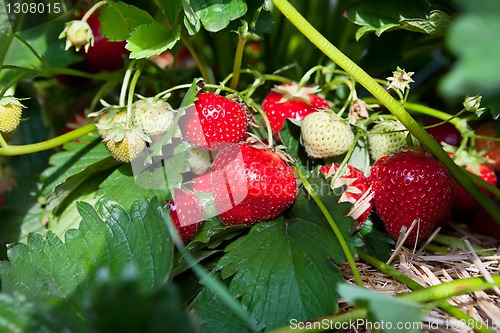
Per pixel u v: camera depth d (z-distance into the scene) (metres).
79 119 0.46
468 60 0.19
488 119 0.43
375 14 0.39
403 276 0.35
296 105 0.39
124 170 0.38
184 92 0.44
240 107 0.37
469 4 0.19
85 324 0.27
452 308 0.32
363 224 0.37
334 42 0.47
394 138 0.38
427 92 0.49
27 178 0.44
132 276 0.22
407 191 0.36
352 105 0.38
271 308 0.32
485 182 0.38
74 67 0.47
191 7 0.36
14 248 0.34
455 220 0.43
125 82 0.37
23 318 0.26
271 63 0.47
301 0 0.47
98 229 0.34
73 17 0.44
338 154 0.37
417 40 0.46
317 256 0.33
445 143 0.42
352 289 0.28
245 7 0.36
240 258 0.34
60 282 0.33
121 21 0.38
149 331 0.22
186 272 0.35
